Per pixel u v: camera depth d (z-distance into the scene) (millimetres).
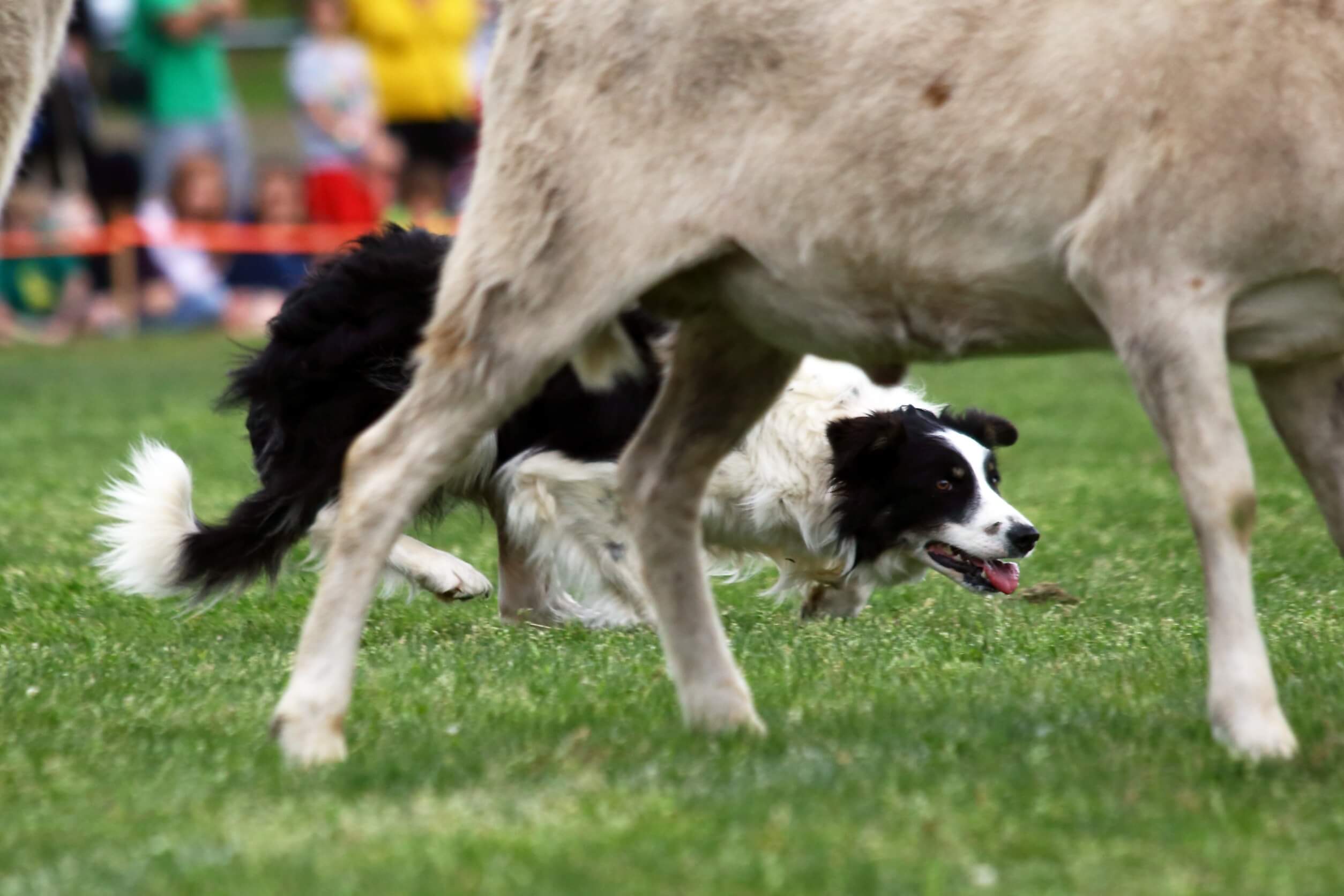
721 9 7812
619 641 12086
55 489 20938
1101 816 6961
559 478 13320
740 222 7832
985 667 10461
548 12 8102
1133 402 27609
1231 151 7230
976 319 7758
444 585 13758
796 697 9539
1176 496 18906
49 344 40562
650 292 8312
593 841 6688
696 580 8836
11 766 8086
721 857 6477
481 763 7965
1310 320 7508
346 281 12828
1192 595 13812
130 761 8156
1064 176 7398
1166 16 7324
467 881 6242
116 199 41531
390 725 8898
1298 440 8156
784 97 7746
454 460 8242
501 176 8156
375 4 40906
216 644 11797
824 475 13836
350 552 8156
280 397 12953
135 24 40281
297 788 7594
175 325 42094
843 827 6859
